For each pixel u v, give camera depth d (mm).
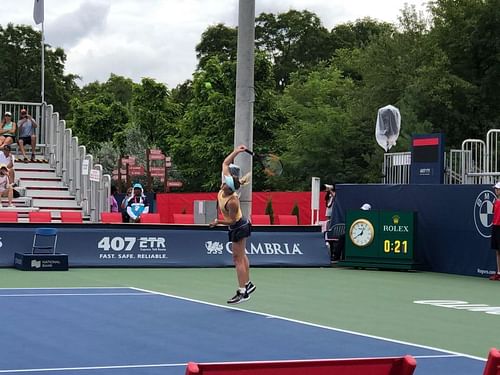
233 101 49500
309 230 22891
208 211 22281
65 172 27891
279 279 18891
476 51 45844
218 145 49562
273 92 51969
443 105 44719
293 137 50812
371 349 9789
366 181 48500
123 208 25031
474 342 10633
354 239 22422
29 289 15445
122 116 62000
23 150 28594
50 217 22516
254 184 50594
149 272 19703
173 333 10625
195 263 21297
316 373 4152
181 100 75812
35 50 79438
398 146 43219
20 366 8227
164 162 46031
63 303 13445
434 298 15844
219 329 11062
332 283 18250
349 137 50625
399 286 17984
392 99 47812
